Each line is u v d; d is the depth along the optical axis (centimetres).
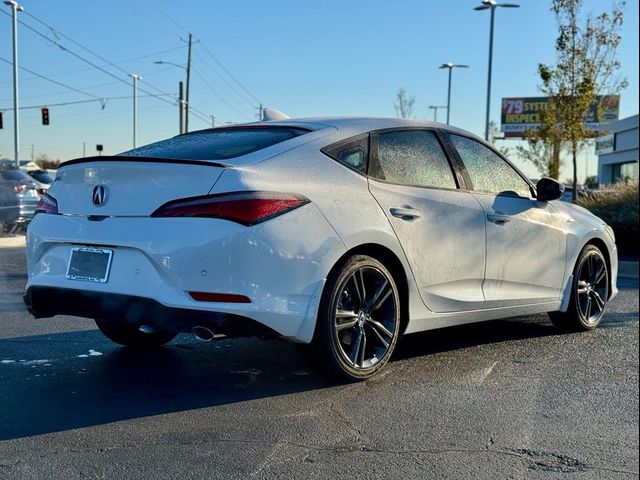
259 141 441
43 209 444
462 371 488
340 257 417
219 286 374
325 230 408
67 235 414
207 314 374
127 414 385
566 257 602
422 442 354
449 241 491
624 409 413
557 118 1919
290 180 409
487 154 562
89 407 396
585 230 627
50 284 419
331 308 416
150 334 539
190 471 313
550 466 329
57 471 311
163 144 481
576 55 1872
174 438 351
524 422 387
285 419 381
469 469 323
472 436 364
